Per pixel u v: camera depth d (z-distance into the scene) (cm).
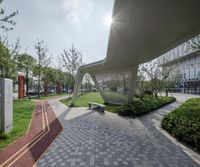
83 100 2344
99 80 1953
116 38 680
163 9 456
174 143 601
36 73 3259
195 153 515
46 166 443
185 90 5116
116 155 505
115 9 460
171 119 845
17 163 461
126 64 1335
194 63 4656
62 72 4369
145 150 540
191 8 450
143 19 515
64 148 561
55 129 801
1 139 639
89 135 701
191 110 1143
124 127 827
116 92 1681
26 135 705
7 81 705
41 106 1694
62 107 1612
